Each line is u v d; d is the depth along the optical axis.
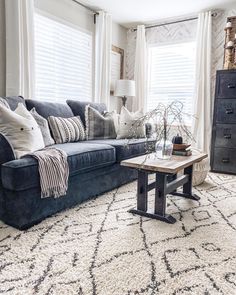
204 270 1.32
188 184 2.45
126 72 4.72
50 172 1.83
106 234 1.69
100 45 3.89
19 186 1.65
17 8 2.62
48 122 2.69
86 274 1.27
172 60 4.34
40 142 2.12
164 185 1.92
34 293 1.13
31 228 1.76
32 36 2.83
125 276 1.26
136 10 3.83
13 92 2.70
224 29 3.72
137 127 3.23
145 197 2.03
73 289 1.16
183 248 1.53
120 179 2.76
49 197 1.90
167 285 1.20
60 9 3.38
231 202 2.36
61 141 2.70
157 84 4.52
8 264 1.34
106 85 4.03
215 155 3.59
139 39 4.36
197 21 3.95
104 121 3.21
